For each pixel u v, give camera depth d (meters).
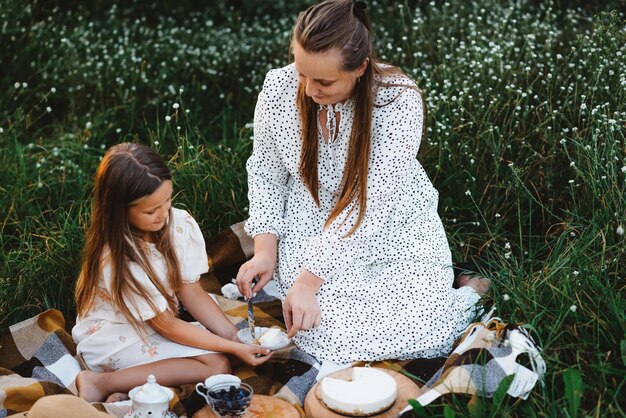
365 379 2.50
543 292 2.82
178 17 5.45
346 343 2.74
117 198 2.59
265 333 2.81
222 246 3.35
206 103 4.58
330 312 2.77
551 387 2.49
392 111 2.74
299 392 2.63
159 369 2.64
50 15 5.27
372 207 2.77
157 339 2.73
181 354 2.68
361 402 2.40
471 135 3.75
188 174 3.69
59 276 3.23
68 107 4.59
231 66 4.76
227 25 5.32
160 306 2.67
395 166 2.73
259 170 3.03
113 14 5.26
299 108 2.80
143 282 2.65
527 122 3.73
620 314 2.57
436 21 4.68
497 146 3.54
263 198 3.01
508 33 4.30
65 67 4.66
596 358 2.54
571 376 2.31
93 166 4.01
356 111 2.69
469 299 2.88
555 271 2.80
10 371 2.71
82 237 3.35
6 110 4.43
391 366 2.71
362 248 2.80
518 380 2.42
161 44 4.92
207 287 3.31
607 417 2.38
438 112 3.79
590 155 3.24
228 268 3.37
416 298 2.79
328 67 2.49
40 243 3.36
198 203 3.63
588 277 2.76
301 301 2.71
